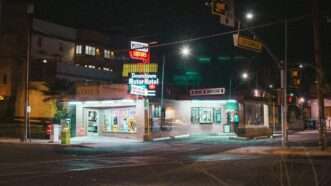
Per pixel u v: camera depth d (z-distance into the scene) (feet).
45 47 190.39
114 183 47.03
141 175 53.72
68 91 146.61
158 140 131.54
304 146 104.58
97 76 196.03
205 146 109.70
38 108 151.33
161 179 50.14
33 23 185.78
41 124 147.84
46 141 121.90
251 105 144.77
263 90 187.62
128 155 85.20
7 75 172.76
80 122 144.25
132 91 126.62
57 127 120.98
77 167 63.10
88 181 48.55
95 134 145.28
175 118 145.69
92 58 213.66
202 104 154.71
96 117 145.69
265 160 73.72
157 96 144.05
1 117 165.99
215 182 47.67
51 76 168.66
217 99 148.77
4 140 124.67
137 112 130.82
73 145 110.42
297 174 54.70
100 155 85.15
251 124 143.23
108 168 61.67
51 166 64.44
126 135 136.15
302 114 215.51
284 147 98.48
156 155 84.99
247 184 46.19
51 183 46.96
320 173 55.72
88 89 140.97
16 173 55.88
